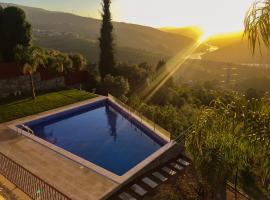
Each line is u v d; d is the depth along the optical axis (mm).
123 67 49188
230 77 171875
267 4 5098
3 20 34969
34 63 30297
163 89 49312
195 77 190250
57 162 17484
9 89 33000
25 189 12766
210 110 6824
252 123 6047
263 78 137375
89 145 22891
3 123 24641
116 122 28109
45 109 28766
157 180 15961
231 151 6426
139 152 21609
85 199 13742
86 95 34594
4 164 14398
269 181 6516
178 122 26797
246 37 5230
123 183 15148
